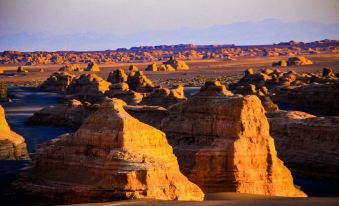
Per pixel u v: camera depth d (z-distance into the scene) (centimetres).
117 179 7700
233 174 9219
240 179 9169
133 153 8056
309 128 13712
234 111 9750
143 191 7588
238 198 8500
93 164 8238
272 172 9450
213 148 9400
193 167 9725
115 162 7969
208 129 10544
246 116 9625
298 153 13475
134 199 7388
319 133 13538
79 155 8525
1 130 14338
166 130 11462
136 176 7694
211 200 7994
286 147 13812
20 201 8519
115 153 8050
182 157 10425
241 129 9544
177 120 11400
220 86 11038
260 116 9719
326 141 13350
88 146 8506
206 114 10688
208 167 9331
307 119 14050
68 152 8650
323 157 13050
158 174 7781
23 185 8844
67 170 8538
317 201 7488
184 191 7838
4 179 9919
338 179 12638
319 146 13350
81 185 8112
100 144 8362
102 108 8662
